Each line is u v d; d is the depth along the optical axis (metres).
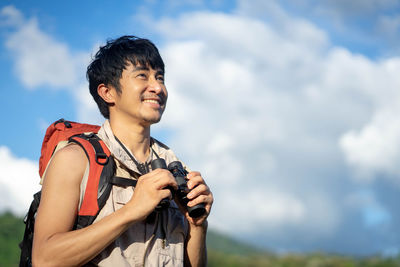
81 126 2.53
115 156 2.26
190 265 2.45
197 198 2.29
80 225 2.12
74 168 2.15
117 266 2.10
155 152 2.56
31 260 2.21
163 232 2.31
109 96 2.50
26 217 2.35
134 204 2.05
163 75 2.53
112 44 2.53
